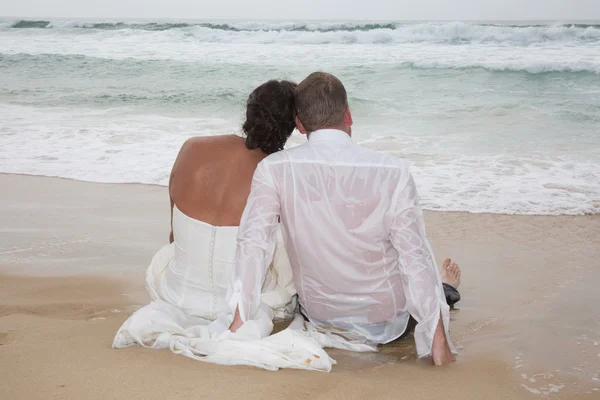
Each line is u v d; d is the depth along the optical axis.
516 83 13.31
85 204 5.78
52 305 3.39
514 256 4.41
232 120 10.14
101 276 3.96
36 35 23.05
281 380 2.16
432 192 6.08
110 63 16.66
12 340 2.62
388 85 13.37
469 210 5.55
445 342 2.57
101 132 9.04
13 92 13.19
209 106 11.56
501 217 5.34
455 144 8.12
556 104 10.94
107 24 24.08
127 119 10.26
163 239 4.79
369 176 2.53
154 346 2.48
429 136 8.68
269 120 2.76
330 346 2.80
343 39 19.66
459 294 3.56
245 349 2.37
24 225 5.12
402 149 7.85
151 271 3.06
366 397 2.09
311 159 2.57
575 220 5.22
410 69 14.77
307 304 2.86
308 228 2.60
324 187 2.55
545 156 7.39
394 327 2.77
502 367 2.57
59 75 15.46
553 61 14.33
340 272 2.67
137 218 5.35
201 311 2.85
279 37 20.12
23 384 2.04
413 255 2.53
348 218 2.55
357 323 2.80
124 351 2.42
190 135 8.81
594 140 8.25
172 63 16.39
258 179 2.62
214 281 2.86
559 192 5.98
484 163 7.11
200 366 2.28
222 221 2.81
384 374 2.44
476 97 11.93
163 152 7.80
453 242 4.76
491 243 4.71
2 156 7.64
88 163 7.32
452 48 17.77
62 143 8.35
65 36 22.47
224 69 15.72
